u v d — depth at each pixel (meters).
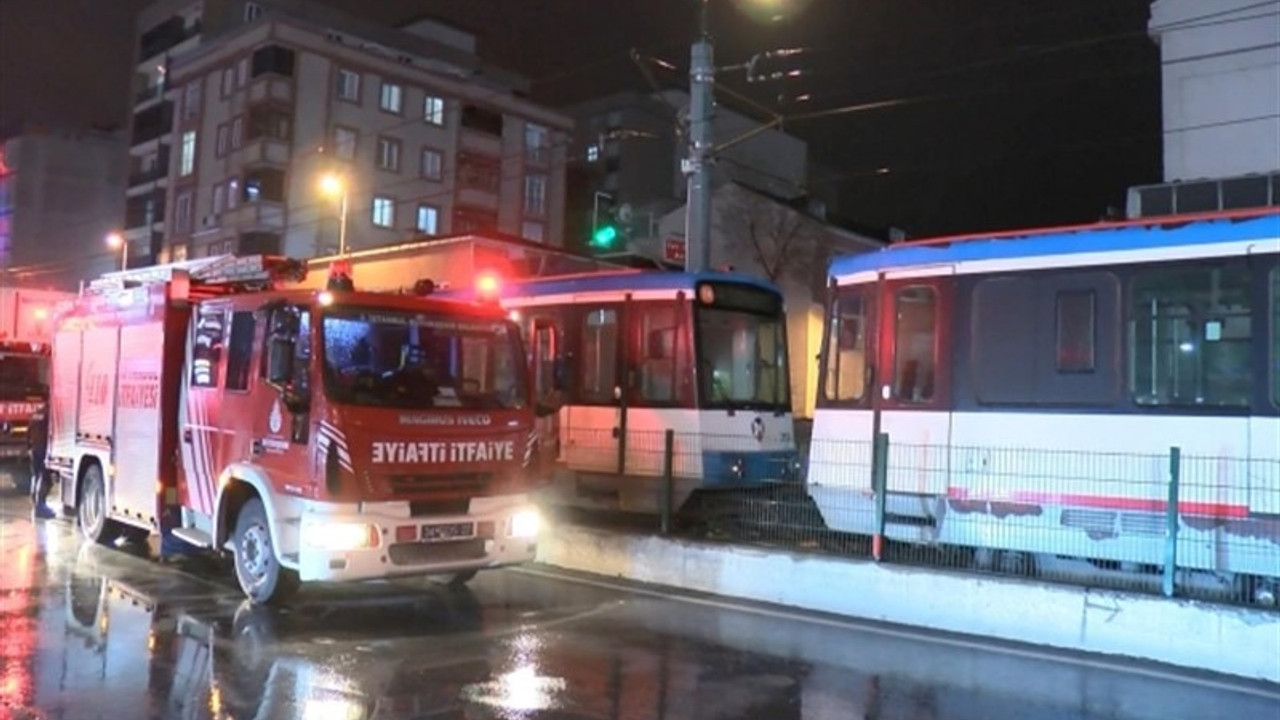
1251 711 7.45
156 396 11.75
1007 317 11.07
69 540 14.06
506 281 16.38
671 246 20.03
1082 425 10.45
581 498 14.94
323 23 66.75
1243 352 9.69
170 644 8.65
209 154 62.16
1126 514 10.05
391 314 9.83
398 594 10.91
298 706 7.07
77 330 14.05
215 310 11.01
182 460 11.43
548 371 10.89
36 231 78.19
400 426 9.39
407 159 63.78
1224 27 22.70
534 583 11.80
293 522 9.41
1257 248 9.73
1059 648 9.22
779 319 15.27
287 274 11.29
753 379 14.81
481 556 9.77
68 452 14.03
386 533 9.20
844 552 11.27
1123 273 10.43
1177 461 9.27
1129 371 10.28
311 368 9.35
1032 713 7.33
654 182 78.62
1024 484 10.68
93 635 8.90
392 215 62.81
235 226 58.88
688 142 20.19
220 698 7.22
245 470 9.97
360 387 9.39
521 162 70.25
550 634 9.34
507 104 69.31
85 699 7.15
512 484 10.03
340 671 7.95
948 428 11.26
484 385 10.14
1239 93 22.52
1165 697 7.76
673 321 14.34
